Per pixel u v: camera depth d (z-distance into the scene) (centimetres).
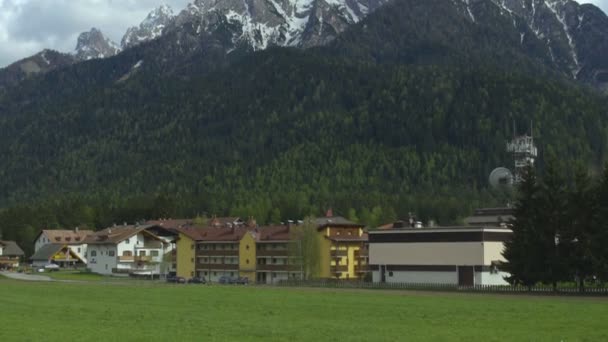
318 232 17888
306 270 17012
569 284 12975
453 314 7500
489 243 14175
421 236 14975
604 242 10912
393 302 9156
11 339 5256
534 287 12400
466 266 14275
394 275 15300
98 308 7888
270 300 9381
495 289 12244
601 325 6462
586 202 11312
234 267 19000
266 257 18450
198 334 5625
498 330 6075
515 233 11950
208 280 18688
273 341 5300
